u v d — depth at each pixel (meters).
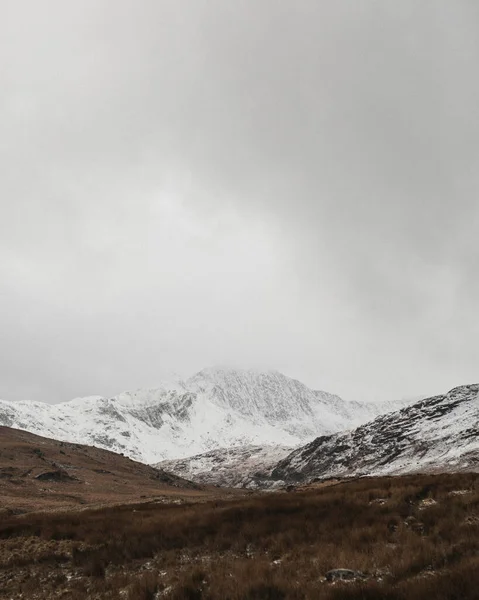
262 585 16.75
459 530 21.20
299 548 21.66
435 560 17.55
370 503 29.34
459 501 26.27
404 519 25.03
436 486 32.19
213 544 24.08
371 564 18.47
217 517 28.33
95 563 22.19
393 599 14.70
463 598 13.91
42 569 22.70
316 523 25.50
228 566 20.09
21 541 27.05
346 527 24.25
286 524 25.59
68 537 27.27
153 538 25.47
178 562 22.06
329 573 17.52
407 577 16.52
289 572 18.31
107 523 29.36
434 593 14.38
